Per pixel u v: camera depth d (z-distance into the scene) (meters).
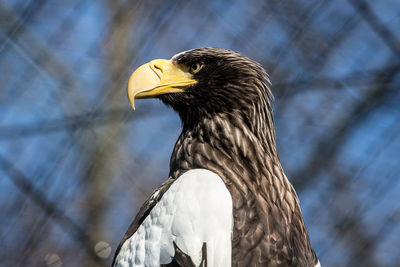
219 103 8.44
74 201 13.25
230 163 8.15
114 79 13.41
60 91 13.38
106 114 13.38
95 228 13.16
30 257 13.07
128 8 13.45
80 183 13.29
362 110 13.16
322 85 13.26
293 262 7.70
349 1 13.37
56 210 13.18
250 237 7.59
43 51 13.44
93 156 13.32
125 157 13.39
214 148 8.26
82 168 13.31
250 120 8.35
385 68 13.27
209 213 7.49
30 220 13.18
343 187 12.96
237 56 8.55
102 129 13.37
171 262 7.54
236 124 8.30
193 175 7.77
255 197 7.82
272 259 7.59
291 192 8.20
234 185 7.88
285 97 13.20
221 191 7.61
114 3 13.49
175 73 8.67
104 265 13.07
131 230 8.05
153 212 7.77
